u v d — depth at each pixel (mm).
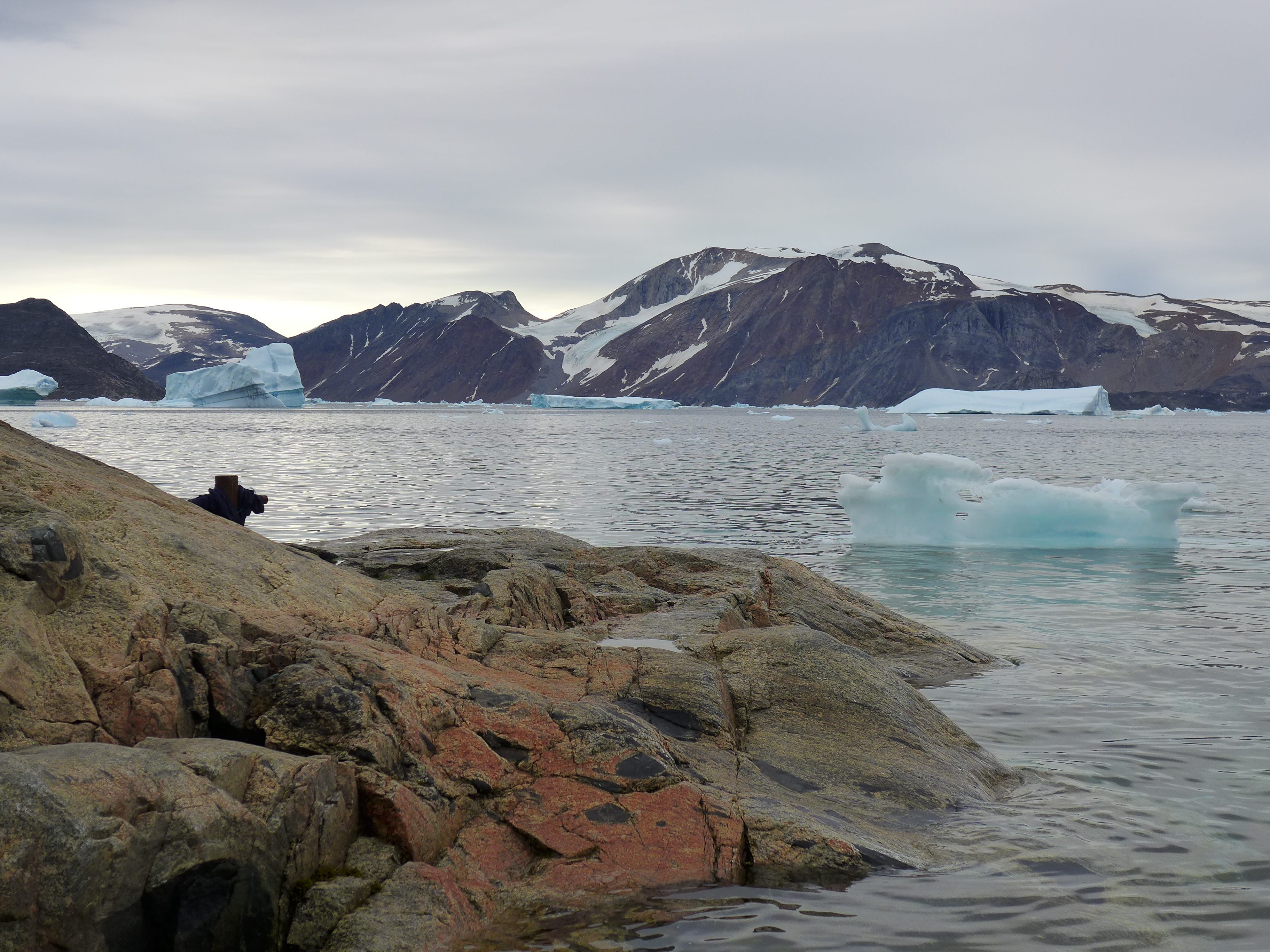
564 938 4465
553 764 5508
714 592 10750
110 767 3824
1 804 3459
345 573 7305
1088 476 45656
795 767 6574
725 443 78188
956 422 161000
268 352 183125
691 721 6648
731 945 4465
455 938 4316
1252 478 44438
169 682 4891
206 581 5969
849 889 5074
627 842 5133
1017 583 16656
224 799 4023
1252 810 6406
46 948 3404
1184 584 16484
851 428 121688
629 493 33156
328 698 5113
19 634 4469
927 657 10945
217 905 3842
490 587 8781
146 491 7105
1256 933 4699
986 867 5445
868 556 19719
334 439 74938
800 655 8047
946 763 7008
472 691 5914
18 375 162625
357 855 4586
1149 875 5355
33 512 5023
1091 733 8234
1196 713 8859
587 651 7418
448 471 42812
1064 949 4520
